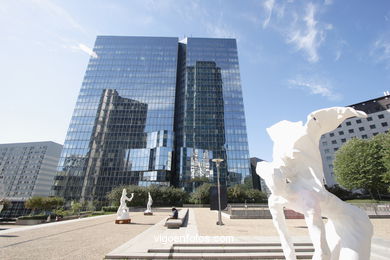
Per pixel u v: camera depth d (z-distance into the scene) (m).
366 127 65.88
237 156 58.50
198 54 74.94
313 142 3.81
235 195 43.75
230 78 71.31
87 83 66.00
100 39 74.00
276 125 4.36
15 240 8.55
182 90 72.94
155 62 70.44
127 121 61.31
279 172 3.82
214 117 64.44
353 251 3.11
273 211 3.96
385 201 33.22
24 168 103.56
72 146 57.16
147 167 54.22
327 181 70.69
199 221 16.19
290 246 3.67
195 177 54.66
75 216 29.23
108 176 54.19
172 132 59.09
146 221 16.66
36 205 38.41
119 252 6.53
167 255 6.48
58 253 6.68
